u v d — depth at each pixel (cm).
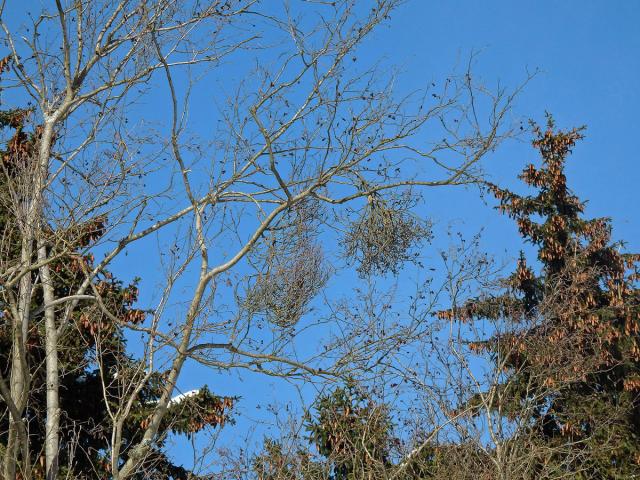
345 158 1224
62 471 1480
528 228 2547
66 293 1536
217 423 1667
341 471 1566
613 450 2188
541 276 2411
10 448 1029
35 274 1502
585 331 2272
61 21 1278
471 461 1560
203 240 1147
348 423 1516
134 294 1655
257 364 1133
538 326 1978
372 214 1278
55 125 1252
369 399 1484
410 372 1487
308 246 1197
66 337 1498
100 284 1549
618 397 2344
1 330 1430
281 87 1220
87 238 1353
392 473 1454
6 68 1438
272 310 1153
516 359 1823
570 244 2461
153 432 1093
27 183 1190
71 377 1683
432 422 1561
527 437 1706
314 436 1537
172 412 1625
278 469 1363
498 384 1672
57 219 1182
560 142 2666
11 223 1258
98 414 1711
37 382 1462
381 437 1507
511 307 1905
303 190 1223
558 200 2611
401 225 1280
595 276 2462
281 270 1170
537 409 2142
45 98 1280
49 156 1227
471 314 1811
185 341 1113
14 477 1023
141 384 1104
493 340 1856
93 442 1733
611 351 2355
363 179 1234
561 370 1917
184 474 1625
